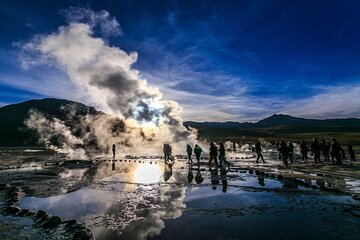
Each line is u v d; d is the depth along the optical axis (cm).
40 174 2650
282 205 1288
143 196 1567
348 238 887
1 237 968
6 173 2753
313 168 2595
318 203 1307
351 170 2383
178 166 3169
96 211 1276
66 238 949
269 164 3119
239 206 1294
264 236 921
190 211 1235
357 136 14038
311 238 895
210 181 2027
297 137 15388
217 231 977
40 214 1202
